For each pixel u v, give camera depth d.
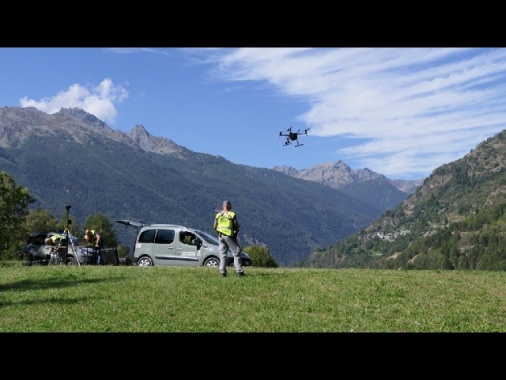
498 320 15.23
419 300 17.75
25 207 84.50
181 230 35.50
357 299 17.92
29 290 21.62
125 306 17.53
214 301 18.08
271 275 23.86
